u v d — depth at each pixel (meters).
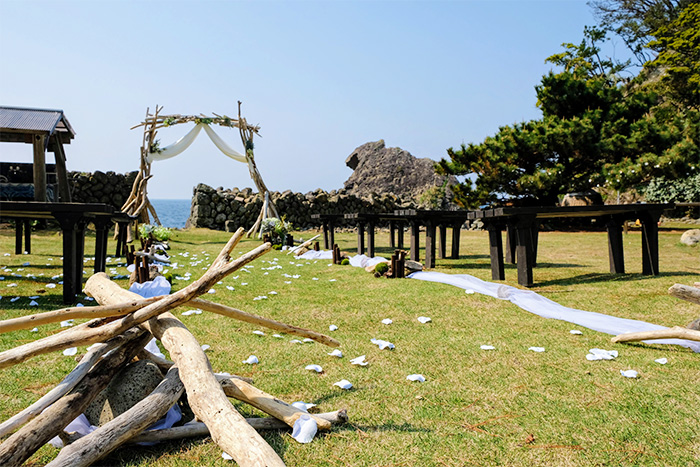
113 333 2.30
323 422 2.32
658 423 2.47
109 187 18.86
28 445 1.82
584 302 5.59
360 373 3.21
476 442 2.27
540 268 8.71
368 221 10.08
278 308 5.25
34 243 11.52
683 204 11.41
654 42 25.83
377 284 6.89
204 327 4.32
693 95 25.72
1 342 3.69
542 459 2.12
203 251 11.84
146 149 14.84
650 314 4.96
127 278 7.24
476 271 8.32
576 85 20.33
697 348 3.70
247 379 2.74
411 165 48.47
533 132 19.31
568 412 2.61
